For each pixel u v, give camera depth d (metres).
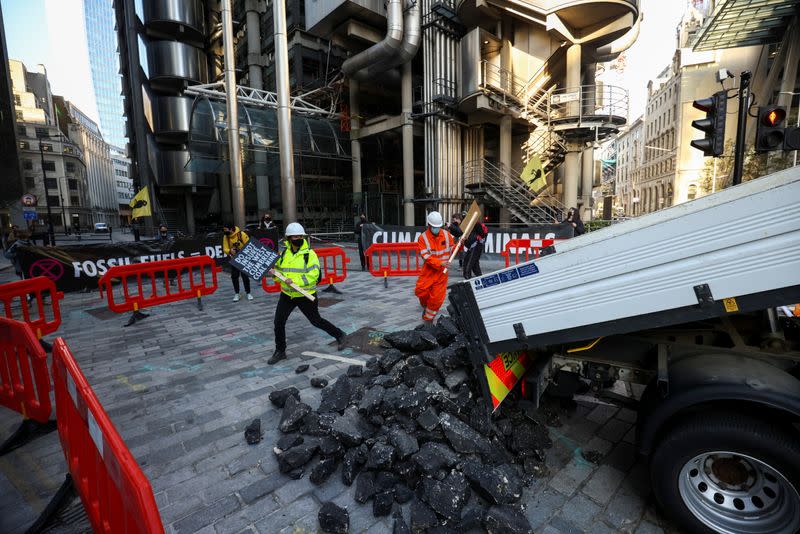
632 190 73.00
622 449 2.94
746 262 1.79
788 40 18.08
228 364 4.75
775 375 2.04
